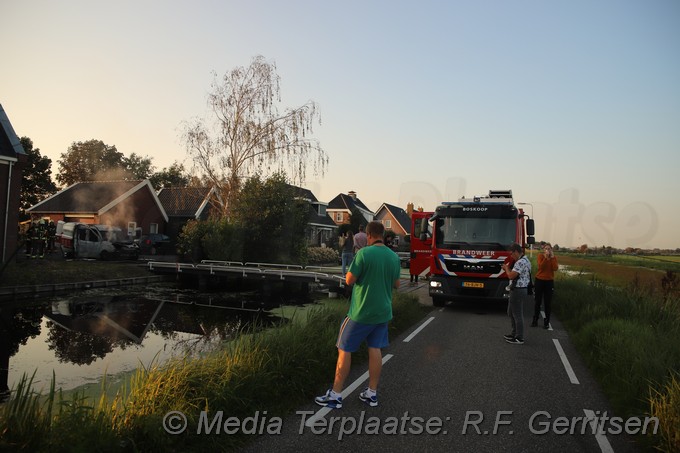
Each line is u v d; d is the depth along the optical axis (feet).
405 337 27.94
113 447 10.76
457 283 38.58
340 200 178.40
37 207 109.91
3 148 60.54
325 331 22.58
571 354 24.18
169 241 113.50
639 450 12.92
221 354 18.24
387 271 15.33
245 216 74.95
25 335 33.63
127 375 23.65
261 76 83.56
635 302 33.35
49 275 58.65
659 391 15.71
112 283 62.95
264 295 60.13
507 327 32.12
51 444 10.26
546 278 31.99
